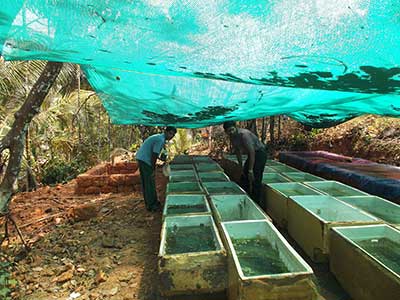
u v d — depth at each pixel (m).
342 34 1.38
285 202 3.42
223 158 7.35
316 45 1.48
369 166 5.13
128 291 2.35
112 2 1.24
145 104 3.43
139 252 3.03
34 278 2.54
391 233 2.39
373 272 1.88
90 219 3.94
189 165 5.82
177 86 2.83
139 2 1.25
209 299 2.17
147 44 1.55
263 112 3.79
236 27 1.40
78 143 8.16
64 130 8.18
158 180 6.43
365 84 1.93
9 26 1.36
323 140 7.95
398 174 4.38
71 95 8.16
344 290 2.29
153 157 4.18
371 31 1.33
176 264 1.99
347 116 5.15
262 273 2.08
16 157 2.42
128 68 2.01
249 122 7.93
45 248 3.12
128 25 1.39
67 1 1.23
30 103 2.41
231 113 3.76
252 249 2.42
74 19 1.34
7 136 2.40
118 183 5.41
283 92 2.82
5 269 2.43
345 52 1.50
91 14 1.31
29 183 6.09
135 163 6.70
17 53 1.66
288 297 1.67
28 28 1.39
